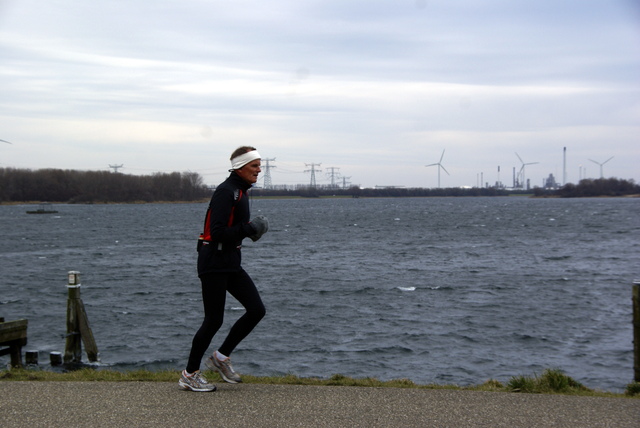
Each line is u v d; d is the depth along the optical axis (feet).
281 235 190.39
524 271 97.45
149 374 22.56
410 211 425.69
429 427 15.69
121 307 66.80
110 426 15.58
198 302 69.97
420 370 43.09
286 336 52.29
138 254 134.62
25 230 239.71
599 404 17.97
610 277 89.71
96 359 37.32
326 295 74.28
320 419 16.26
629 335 53.42
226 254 19.10
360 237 179.73
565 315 61.87
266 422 15.97
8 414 16.63
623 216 311.68
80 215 410.72
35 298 74.49
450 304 68.28
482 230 209.67
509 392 20.01
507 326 56.75
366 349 48.32
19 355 28.35
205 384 19.15
